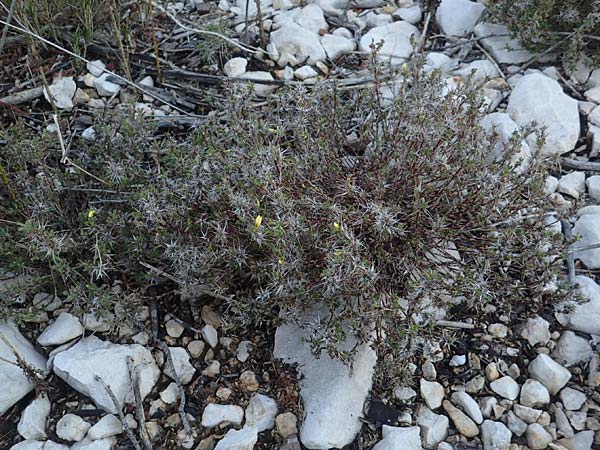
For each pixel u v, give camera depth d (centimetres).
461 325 54
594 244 56
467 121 55
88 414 51
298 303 50
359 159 60
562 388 51
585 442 49
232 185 52
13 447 49
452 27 76
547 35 69
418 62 60
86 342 53
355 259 46
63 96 70
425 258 53
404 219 53
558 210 59
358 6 81
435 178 53
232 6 81
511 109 67
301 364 52
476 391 52
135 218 51
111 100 71
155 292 57
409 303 48
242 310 52
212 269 52
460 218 54
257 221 46
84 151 60
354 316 49
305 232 49
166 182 53
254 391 52
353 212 50
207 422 50
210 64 74
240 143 53
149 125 62
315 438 48
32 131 67
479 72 71
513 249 53
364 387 50
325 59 74
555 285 55
